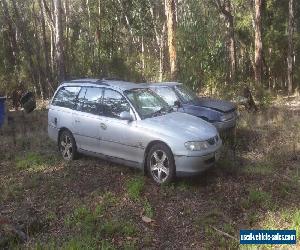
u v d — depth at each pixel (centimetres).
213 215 633
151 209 645
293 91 2898
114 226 591
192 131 740
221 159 861
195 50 2059
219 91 1911
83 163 884
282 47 3069
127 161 794
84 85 892
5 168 898
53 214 640
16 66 2691
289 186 736
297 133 1123
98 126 831
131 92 822
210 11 2683
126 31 3338
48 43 3069
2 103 1379
